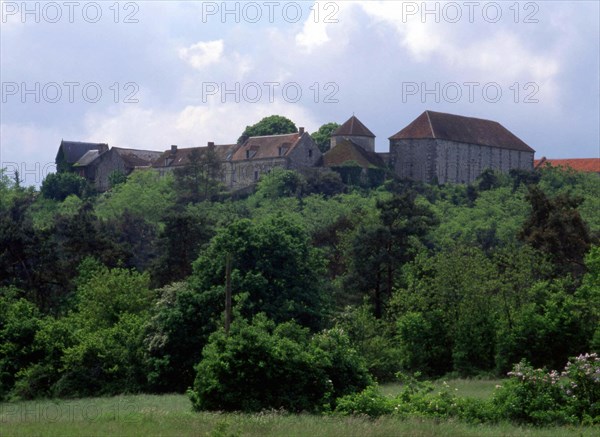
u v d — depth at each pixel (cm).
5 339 8538
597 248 8638
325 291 9944
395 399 5109
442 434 4188
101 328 9262
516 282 8956
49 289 12131
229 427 4322
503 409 4728
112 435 4238
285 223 9738
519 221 19462
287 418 4784
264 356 5506
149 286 12275
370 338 8638
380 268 11738
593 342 7612
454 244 12094
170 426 4484
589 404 4697
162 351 8325
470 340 8694
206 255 9281
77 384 8225
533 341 8050
